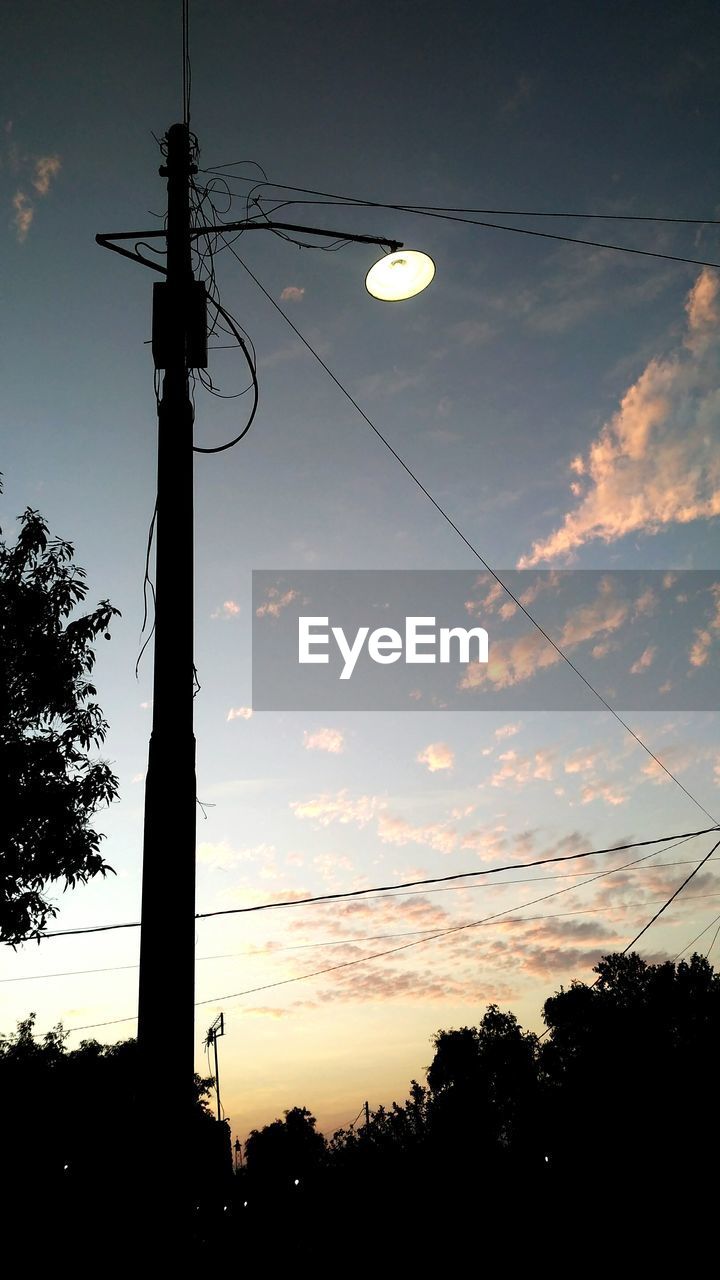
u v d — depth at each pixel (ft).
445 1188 129.18
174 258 21.49
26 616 34.06
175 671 16.92
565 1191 112.37
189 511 18.62
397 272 27.27
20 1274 75.36
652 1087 127.65
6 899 32.65
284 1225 146.20
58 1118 95.45
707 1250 91.40
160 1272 12.55
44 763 33.37
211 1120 145.59
